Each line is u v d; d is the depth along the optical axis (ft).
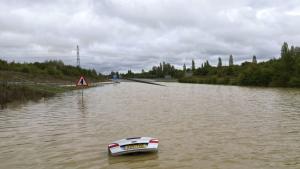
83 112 92.68
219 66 607.78
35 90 148.56
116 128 65.92
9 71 262.06
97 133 60.64
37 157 44.19
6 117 81.87
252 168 38.50
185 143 51.57
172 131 62.13
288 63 309.42
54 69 350.43
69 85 256.11
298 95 165.37
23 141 54.08
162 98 151.74
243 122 72.64
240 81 360.07
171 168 38.55
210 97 156.25
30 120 77.00
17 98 122.42
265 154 44.80
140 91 223.71
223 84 404.77
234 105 112.27
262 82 329.31
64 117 82.12
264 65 368.68
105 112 92.94
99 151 47.11
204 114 87.30
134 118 80.33
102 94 183.42
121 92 207.72
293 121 73.72
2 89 123.03
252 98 146.41
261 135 57.72
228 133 59.67
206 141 52.90
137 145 44.37
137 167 39.01
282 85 304.91
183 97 157.89
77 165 40.27
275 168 38.47
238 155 44.27
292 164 40.04
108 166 39.60
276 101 127.85
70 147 49.75
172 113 90.17
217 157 43.24
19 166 40.19
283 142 52.21
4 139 55.88
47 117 82.02
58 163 41.24
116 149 44.01
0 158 43.91
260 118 78.79
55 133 60.80
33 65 341.82
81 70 477.77
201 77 558.56
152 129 64.59
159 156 43.75
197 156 43.75
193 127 66.39
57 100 133.28
